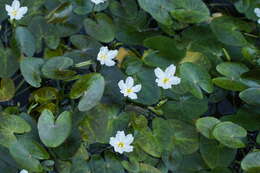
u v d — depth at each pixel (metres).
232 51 0.70
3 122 0.61
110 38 0.69
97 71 0.66
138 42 0.70
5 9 0.69
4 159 0.60
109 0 0.71
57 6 0.70
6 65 0.64
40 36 0.67
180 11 0.71
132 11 0.72
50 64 0.64
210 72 0.68
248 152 0.65
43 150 0.60
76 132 0.62
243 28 0.72
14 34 0.66
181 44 0.70
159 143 0.62
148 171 0.61
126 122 0.63
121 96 0.65
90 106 0.61
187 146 0.63
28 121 0.62
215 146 0.63
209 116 0.67
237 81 0.66
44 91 0.64
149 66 0.67
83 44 0.68
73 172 0.60
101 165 0.61
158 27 0.72
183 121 0.64
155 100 0.65
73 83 0.66
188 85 0.65
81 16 0.70
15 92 0.65
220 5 0.76
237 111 0.66
